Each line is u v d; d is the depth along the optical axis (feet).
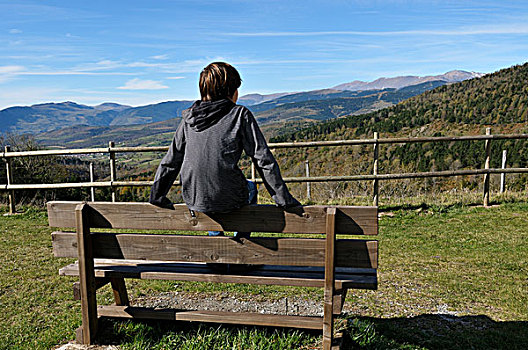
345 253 7.42
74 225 8.36
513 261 15.11
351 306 11.41
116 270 8.70
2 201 32.04
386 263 15.35
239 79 7.43
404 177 22.76
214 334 8.65
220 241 7.79
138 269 8.74
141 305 11.54
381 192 28.78
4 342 8.98
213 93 7.18
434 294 12.25
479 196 25.63
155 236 8.04
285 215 7.43
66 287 12.89
